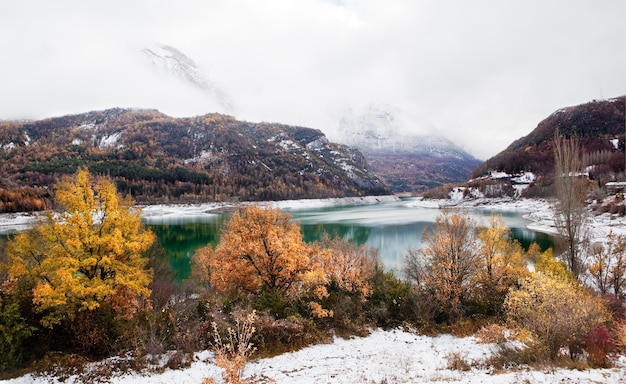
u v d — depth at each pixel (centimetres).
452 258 2955
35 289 1708
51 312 1748
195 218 14125
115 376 1593
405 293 2894
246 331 1465
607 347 1664
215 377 1589
